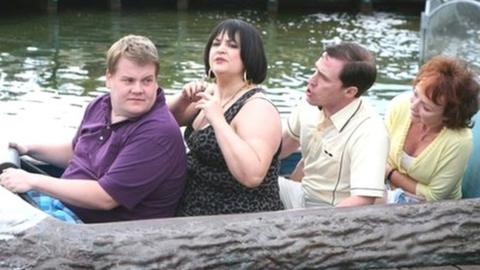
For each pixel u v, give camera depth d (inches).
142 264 99.4
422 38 418.0
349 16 661.9
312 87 116.2
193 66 407.5
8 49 446.0
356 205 111.7
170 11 647.1
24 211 100.5
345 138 116.5
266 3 685.9
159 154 107.8
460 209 113.0
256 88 113.8
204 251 102.0
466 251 112.3
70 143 126.0
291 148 133.6
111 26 554.6
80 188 106.2
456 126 120.1
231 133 105.4
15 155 122.2
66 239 98.1
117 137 109.3
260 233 104.6
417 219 111.2
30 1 620.4
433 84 117.1
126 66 106.8
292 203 126.8
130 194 107.9
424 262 111.2
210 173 113.4
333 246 107.0
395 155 126.6
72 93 335.0
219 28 114.0
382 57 454.3
